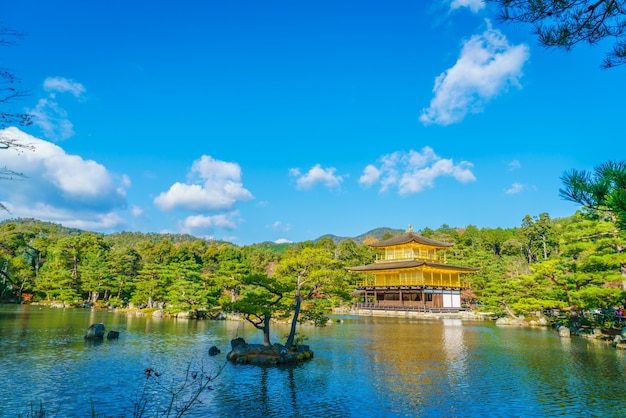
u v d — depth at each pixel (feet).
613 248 147.74
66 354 106.11
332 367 94.22
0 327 158.92
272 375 86.07
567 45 31.99
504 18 32.04
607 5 29.71
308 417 61.11
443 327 186.09
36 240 367.45
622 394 71.87
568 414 61.77
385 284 313.12
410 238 308.40
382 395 71.92
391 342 135.23
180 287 225.35
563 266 164.86
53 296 304.09
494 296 229.45
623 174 28.78
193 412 62.75
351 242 399.65
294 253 367.04
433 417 61.05
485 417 60.85
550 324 192.54
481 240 442.50
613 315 164.04
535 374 87.25
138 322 190.29
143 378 82.07
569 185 31.07
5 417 59.11
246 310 101.81
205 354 108.58
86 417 59.77
